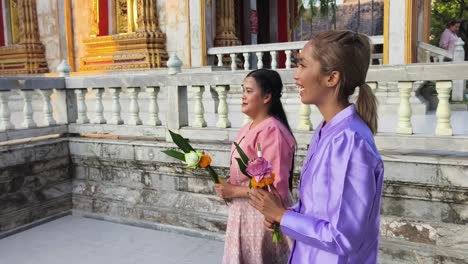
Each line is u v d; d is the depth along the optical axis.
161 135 5.41
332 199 1.49
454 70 3.61
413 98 8.09
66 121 6.19
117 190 5.73
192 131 5.15
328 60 1.57
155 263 4.37
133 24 11.41
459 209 3.69
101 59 11.57
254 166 1.84
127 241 5.01
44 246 4.91
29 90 5.80
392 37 8.38
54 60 12.67
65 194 6.04
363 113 1.64
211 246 4.79
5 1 13.42
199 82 5.02
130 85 5.61
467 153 3.89
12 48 12.86
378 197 1.53
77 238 5.14
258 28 14.77
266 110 2.76
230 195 2.66
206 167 2.40
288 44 9.53
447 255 3.74
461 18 23.12
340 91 1.62
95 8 11.80
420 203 3.86
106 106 10.22
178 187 5.27
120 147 5.57
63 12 12.28
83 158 5.96
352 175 1.47
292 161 2.67
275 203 1.74
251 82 2.72
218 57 10.44
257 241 2.75
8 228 5.30
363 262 1.56
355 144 1.49
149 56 10.71
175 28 10.66
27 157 5.50
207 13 10.45
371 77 3.94
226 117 5.06
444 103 3.78
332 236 1.46
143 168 5.48
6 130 5.46
